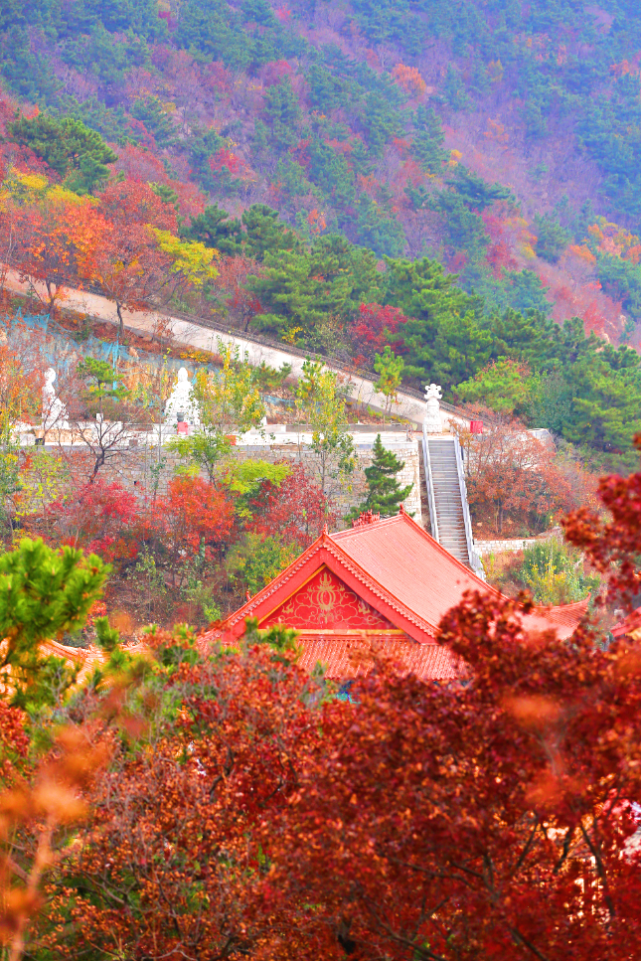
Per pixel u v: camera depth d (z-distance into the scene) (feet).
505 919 51.98
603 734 48.19
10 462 296.30
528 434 370.53
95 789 65.26
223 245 522.88
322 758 58.29
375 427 383.04
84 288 467.93
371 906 57.57
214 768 67.87
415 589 153.28
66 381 369.30
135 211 481.46
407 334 481.46
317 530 305.73
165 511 297.12
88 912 64.85
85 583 71.72
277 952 62.95
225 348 401.29
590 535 49.11
